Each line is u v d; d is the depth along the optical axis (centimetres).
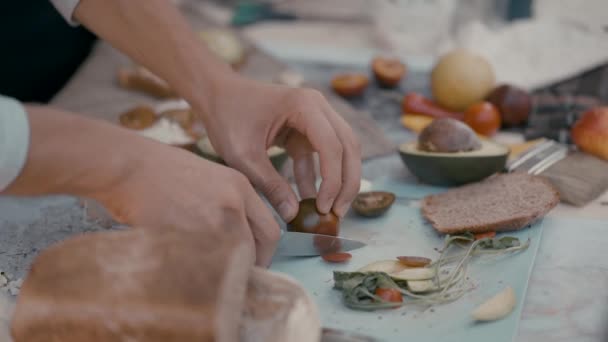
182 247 67
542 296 79
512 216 88
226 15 182
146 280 66
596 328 75
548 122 114
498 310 76
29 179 69
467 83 119
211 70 91
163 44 92
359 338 73
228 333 66
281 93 88
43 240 91
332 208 88
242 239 68
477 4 176
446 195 96
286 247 87
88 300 66
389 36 151
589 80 122
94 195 73
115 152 71
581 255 85
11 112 68
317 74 140
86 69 138
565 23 137
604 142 102
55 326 67
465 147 99
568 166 100
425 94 130
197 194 74
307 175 94
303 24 176
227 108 89
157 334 65
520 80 124
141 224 74
